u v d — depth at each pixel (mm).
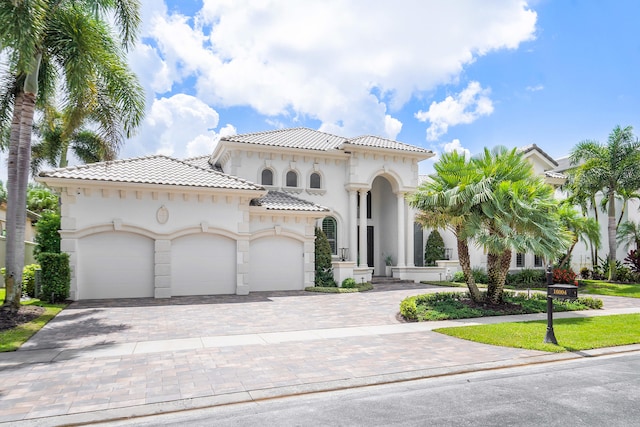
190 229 18266
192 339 10305
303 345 9766
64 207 16578
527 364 8539
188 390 6727
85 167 17688
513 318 13750
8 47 12023
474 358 8742
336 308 15320
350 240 24250
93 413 5824
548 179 29297
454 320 13352
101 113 16359
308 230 21297
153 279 17781
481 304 15555
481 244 14805
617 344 10055
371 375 7566
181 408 6074
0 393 6547
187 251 18438
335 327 11914
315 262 22188
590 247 31641
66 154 27500
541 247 14062
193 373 7586
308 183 24047
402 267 25281
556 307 15547
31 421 5574
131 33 15422
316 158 24234
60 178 16125
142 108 15844
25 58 11336
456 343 10055
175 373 7586
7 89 15438
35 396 6426
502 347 9711
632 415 5910
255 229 20234
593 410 6090
